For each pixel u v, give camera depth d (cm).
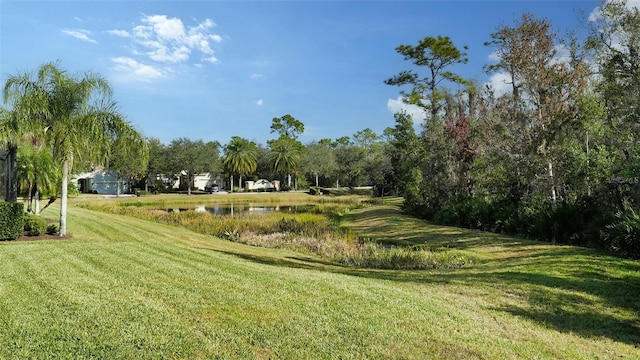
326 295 578
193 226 2064
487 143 1730
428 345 424
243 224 2064
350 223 2295
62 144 1171
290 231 1817
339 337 430
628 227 987
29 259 754
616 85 1269
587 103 1346
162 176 6431
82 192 5616
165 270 701
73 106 1156
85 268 695
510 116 1572
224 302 526
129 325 436
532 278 783
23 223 1120
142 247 962
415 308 544
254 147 7356
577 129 1423
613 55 1277
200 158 5862
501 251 1220
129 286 586
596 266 875
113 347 384
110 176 5894
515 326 516
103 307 487
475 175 2106
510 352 426
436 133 2262
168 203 4456
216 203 4591
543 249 1159
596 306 620
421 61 3291
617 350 469
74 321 440
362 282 699
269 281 648
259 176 7794
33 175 1644
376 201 3916
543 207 1414
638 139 1162
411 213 2398
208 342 404
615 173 1209
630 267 866
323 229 1892
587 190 1373
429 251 1259
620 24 1245
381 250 1308
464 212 1864
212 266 763
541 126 1469
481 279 786
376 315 502
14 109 1147
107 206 3066
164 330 427
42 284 577
